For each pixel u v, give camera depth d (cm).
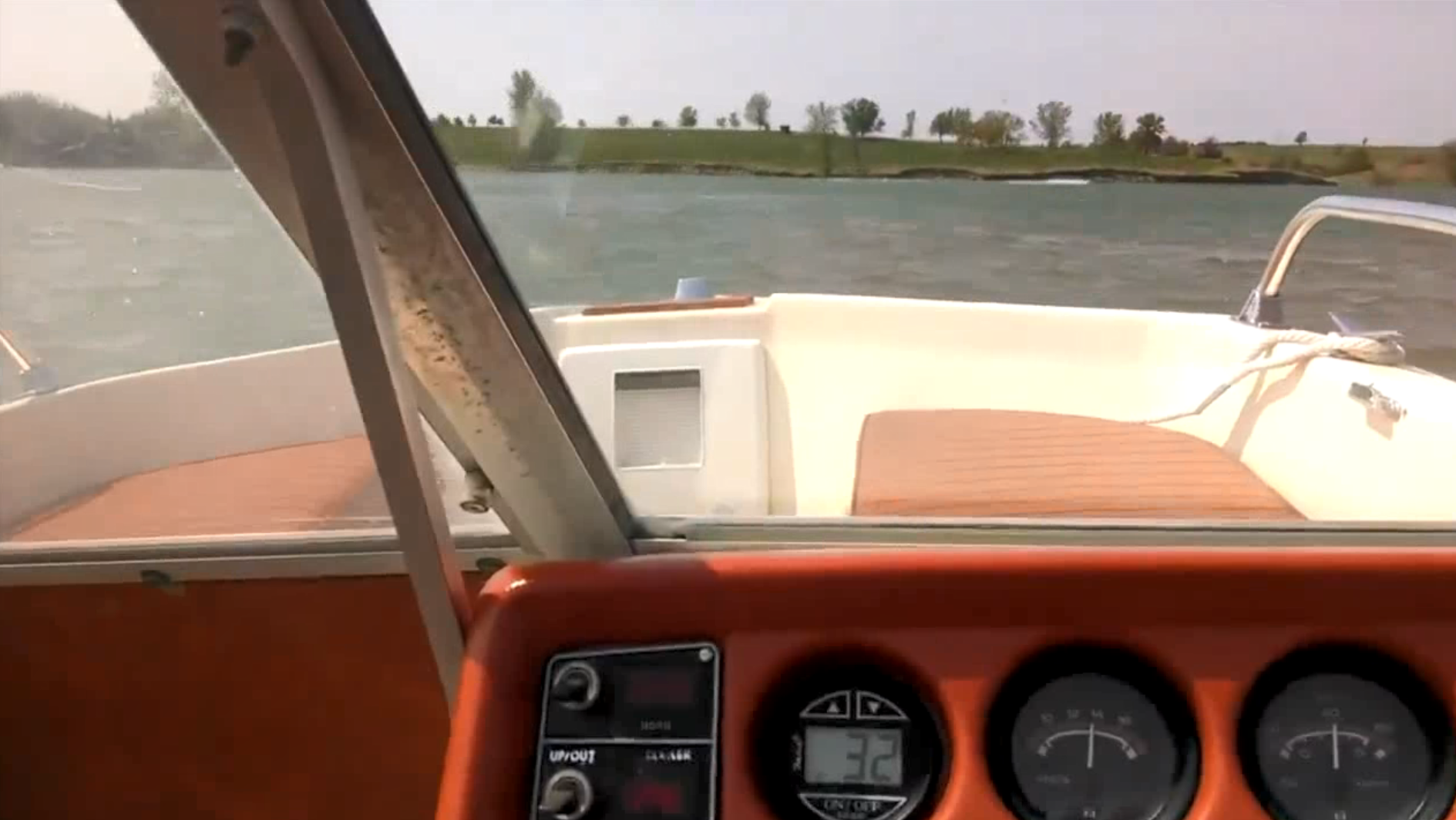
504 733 86
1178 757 87
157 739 142
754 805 85
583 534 107
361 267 71
